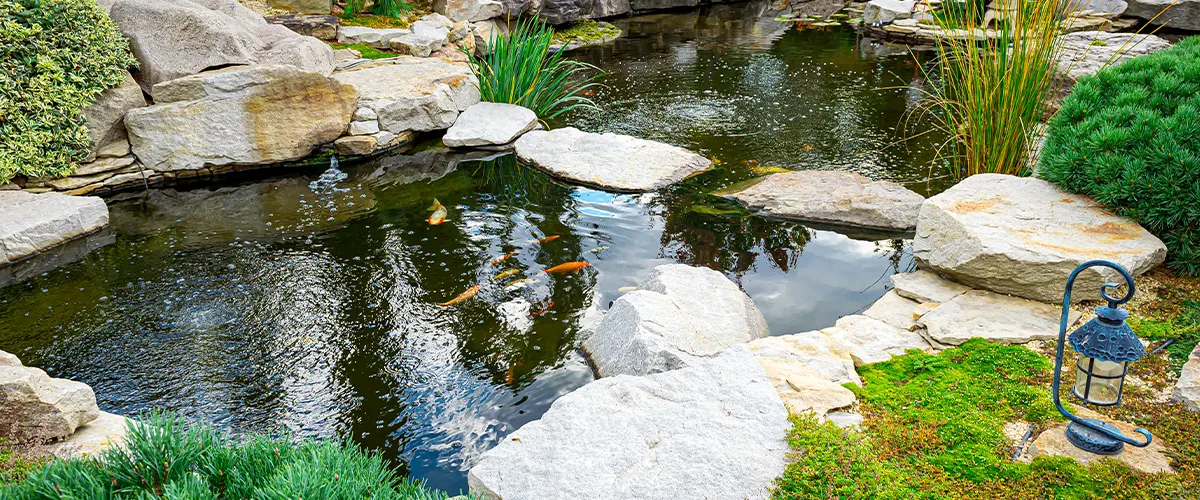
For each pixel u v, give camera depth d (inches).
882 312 175.6
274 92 287.9
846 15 618.5
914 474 116.8
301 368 164.9
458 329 179.2
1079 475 114.8
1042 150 209.0
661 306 170.4
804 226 234.5
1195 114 179.9
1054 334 157.2
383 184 278.5
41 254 224.2
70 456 112.5
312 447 89.4
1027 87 224.2
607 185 267.6
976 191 197.6
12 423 123.8
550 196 262.1
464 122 326.6
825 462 117.7
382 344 173.5
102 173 271.7
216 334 178.9
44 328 183.0
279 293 197.6
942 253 183.6
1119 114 188.9
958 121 323.9
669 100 375.6
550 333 177.3
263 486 83.8
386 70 349.7
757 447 123.2
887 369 149.6
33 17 250.8
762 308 187.8
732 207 248.5
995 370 146.0
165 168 281.6
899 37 523.8
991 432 126.6
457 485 131.0
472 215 246.7
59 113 255.8
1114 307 116.4
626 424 129.6
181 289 200.8
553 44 500.4
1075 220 181.6
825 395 137.9
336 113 302.5
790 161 287.0
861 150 297.1
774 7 668.1
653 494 113.7
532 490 115.8
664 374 143.6
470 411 150.1
